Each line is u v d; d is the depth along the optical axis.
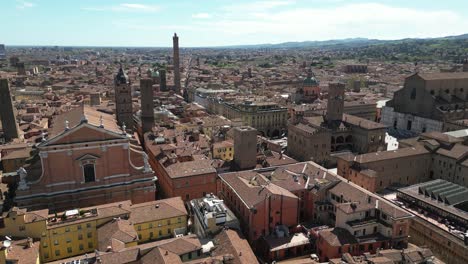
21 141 181.38
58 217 103.50
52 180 119.94
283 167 142.50
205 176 137.38
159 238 110.19
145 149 184.00
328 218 120.69
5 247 84.56
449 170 157.88
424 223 117.12
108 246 91.75
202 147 177.88
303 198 126.94
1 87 182.88
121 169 128.25
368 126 196.50
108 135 124.38
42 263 97.12
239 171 141.12
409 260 91.12
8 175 133.38
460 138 177.12
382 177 156.75
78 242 103.50
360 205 109.75
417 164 163.62
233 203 123.31
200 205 115.94
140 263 87.12
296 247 106.62
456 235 107.88
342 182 124.38
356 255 101.00
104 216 104.69
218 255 93.00
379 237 105.25
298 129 189.75
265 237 109.69
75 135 120.25
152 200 134.12
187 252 91.56
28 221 96.88
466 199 124.19
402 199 134.88
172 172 136.62
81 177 123.12
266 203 110.31
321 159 185.12
